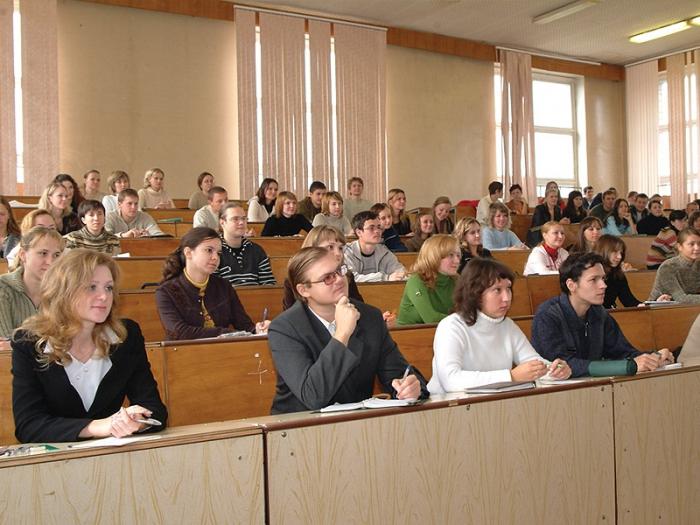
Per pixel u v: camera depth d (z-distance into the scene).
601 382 2.15
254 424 1.67
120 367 2.06
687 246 4.80
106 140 9.13
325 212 7.05
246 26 9.91
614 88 13.43
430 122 11.48
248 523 1.61
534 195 12.18
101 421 1.79
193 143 9.68
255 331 3.35
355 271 4.80
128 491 1.50
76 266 1.96
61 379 1.96
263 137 10.02
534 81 12.92
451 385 2.51
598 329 3.03
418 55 11.42
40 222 3.91
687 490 2.30
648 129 13.04
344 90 10.62
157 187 8.02
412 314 3.59
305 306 2.34
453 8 10.45
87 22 9.06
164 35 9.52
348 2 10.12
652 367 2.32
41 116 8.65
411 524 1.80
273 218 6.70
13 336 1.98
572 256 3.00
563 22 11.06
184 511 1.55
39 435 1.82
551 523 2.01
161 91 9.48
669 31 11.40
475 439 1.91
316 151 10.39
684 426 2.31
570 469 2.06
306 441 1.68
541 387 2.05
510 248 6.43
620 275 4.75
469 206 9.48
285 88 10.17
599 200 10.66
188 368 2.65
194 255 3.39
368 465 1.75
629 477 2.17
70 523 1.45
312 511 1.68
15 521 1.40
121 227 5.84
